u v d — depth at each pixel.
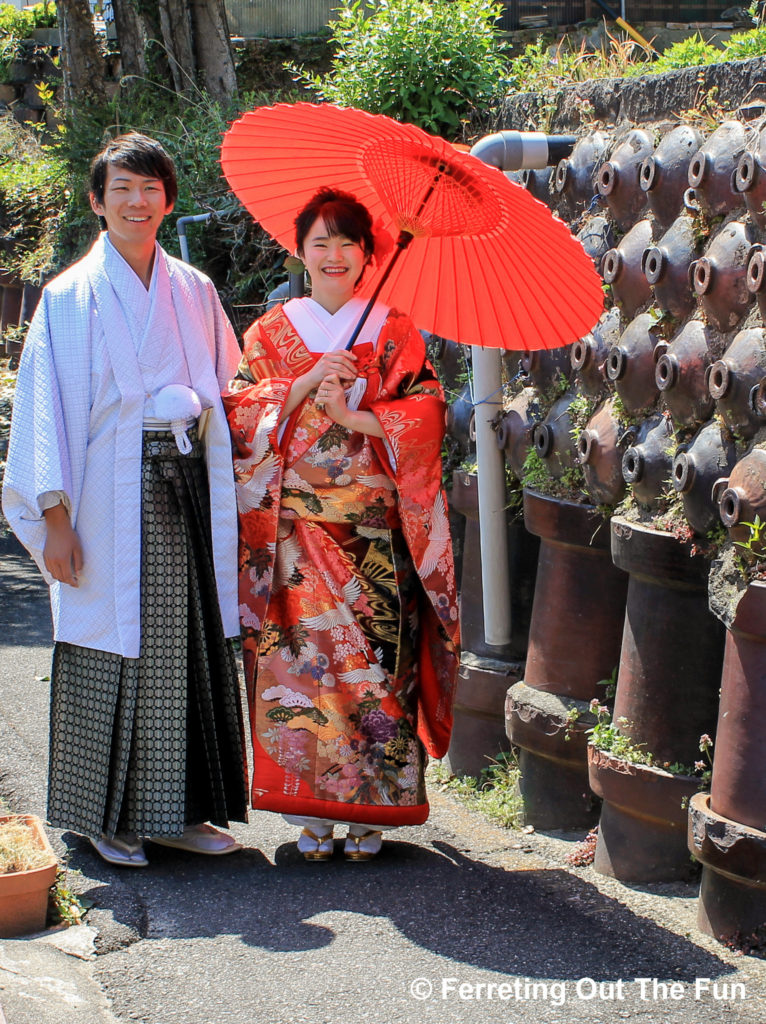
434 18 5.20
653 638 3.44
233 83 10.98
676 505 3.33
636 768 3.44
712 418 3.25
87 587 3.33
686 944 3.08
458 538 4.75
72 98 12.21
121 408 3.27
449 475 4.58
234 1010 2.64
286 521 3.43
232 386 3.49
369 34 5.48
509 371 4.32
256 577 3.46
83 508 3.31
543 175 4.34
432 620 3.55
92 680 3.37
